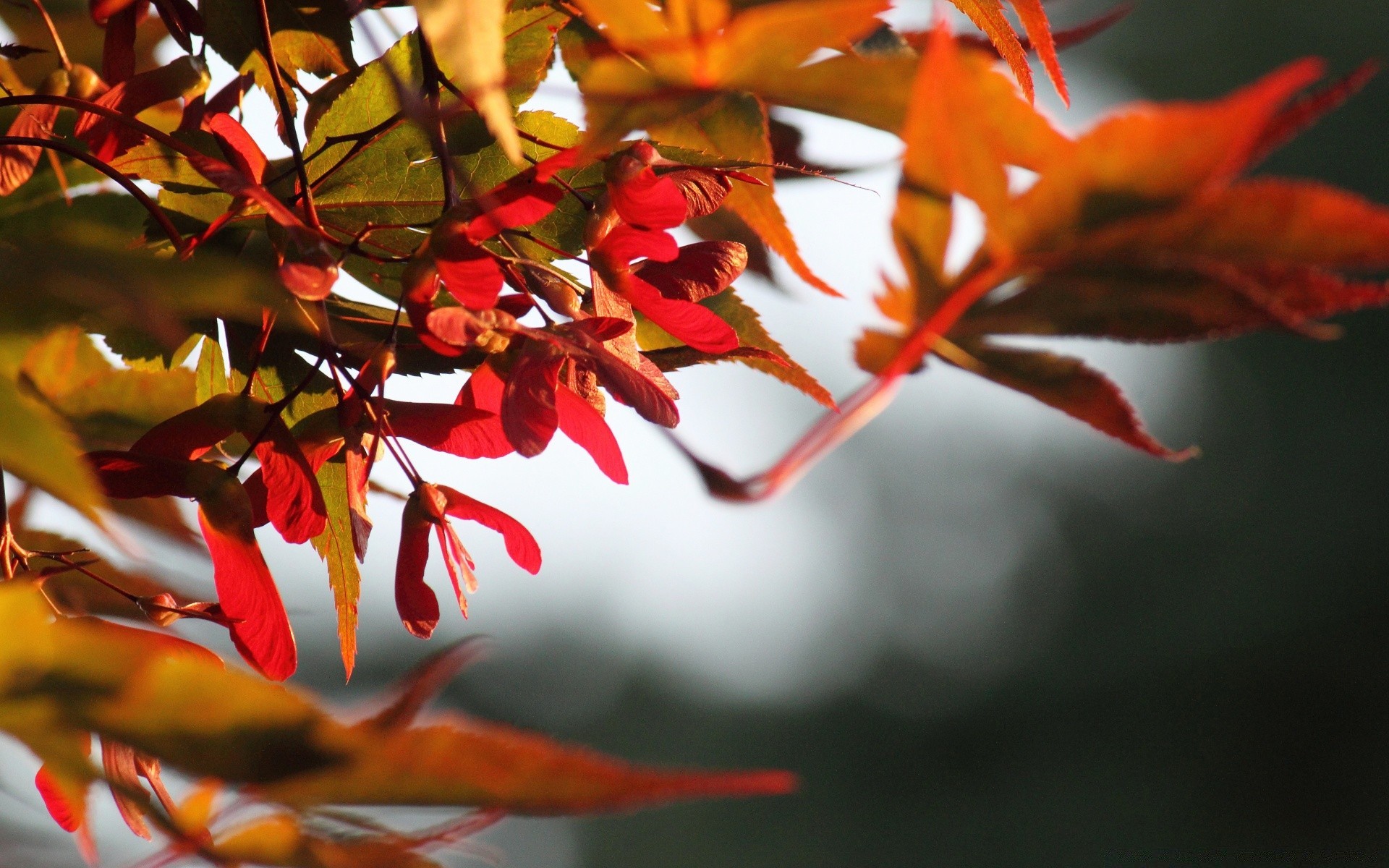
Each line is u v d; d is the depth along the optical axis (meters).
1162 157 0.76
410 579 0.82
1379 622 4.10
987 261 0.77
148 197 0.82
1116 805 4.28
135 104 0.83
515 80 0.79
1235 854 4.09
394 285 0.83
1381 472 4.23
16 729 0.76
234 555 0.81
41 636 0.76
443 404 0.82
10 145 0.82
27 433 0.76
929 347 0.78
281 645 0.81
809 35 0.78
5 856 0.78
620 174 0.82
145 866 0.76
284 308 0.81
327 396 0.83
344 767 0.76
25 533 0.85
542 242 0.83
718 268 0.83
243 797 0.76
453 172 0.83
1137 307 0.77
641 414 0.80
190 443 0.81
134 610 0.83
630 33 0.78
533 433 0.80
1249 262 0.76
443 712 0.76
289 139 0.82
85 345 0.84
